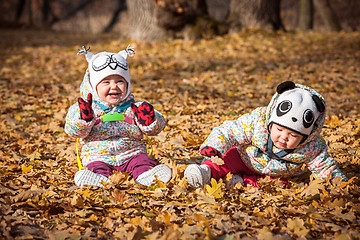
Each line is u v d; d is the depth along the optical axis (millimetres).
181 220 2764
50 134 5207
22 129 5395
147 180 3248
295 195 3234
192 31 12836
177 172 3480
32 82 8141
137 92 7258
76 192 3158
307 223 2717
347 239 2498
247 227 2658
